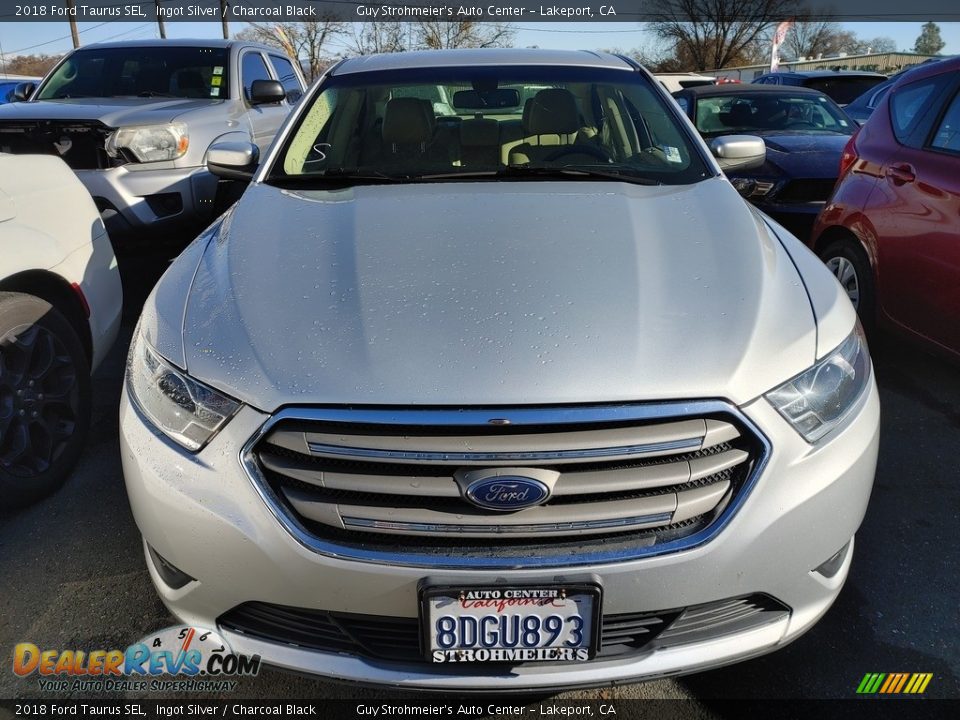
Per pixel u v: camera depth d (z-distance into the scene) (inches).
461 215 88.9
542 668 64.3
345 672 65.1
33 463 106.3
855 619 86.0
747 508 63.5
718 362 65.0
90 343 117.6
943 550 97.0
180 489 65.5
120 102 213.6
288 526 63.0
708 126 284.2
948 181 126.3
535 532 61.8
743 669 79.8
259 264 79.8
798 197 215.8
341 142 114.8
